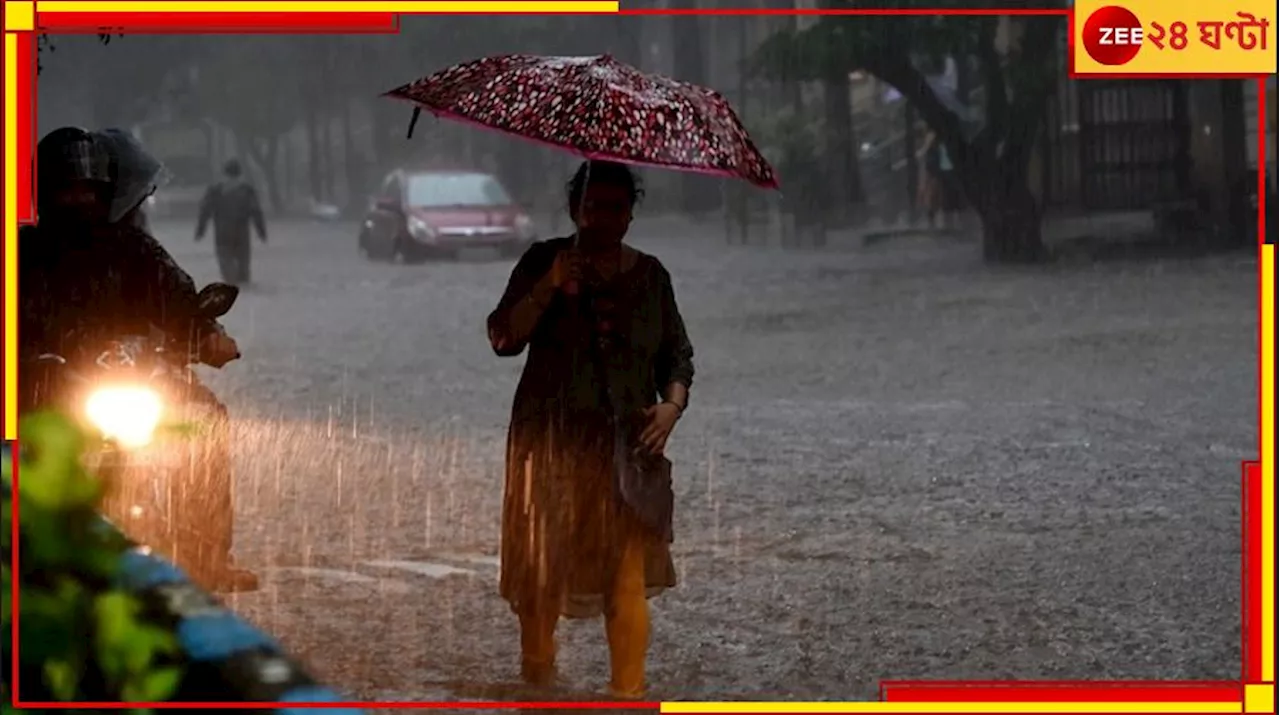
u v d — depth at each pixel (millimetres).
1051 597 11320
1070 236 49344
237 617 3113
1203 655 9930
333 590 11336
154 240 10109
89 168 9688
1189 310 31766
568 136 8336
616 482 8633
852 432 19062
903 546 13039
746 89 79062
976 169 46156
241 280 46656
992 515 14266
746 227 58469
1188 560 12406
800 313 34219
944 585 11703
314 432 19484
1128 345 26859
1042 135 55000
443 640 9992
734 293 39562
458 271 51000
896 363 25875
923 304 35188
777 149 55656
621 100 8461
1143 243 46812
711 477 16234
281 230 85312
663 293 8797
